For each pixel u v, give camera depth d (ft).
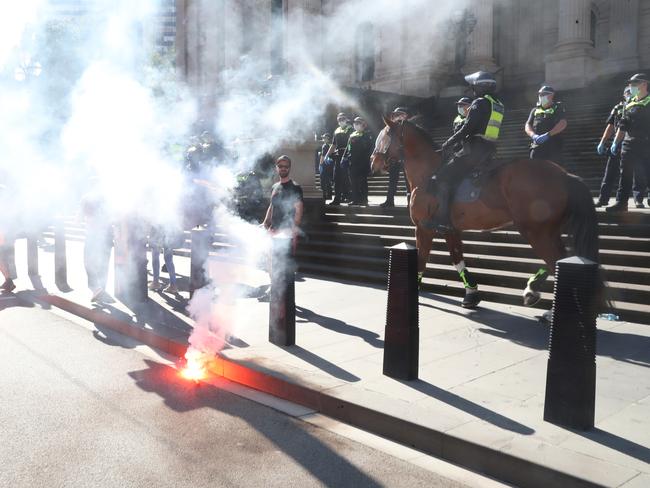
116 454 11.55
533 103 65.26
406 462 11.31
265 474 10.77
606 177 28.22
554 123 26.07
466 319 20.79
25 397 14.76
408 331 14.56
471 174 19.67
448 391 13.83
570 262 11.62
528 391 13.78
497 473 10.69
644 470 9.87
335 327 20.20
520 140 50.19
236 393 15.12
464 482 10.53
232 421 13.26
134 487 10.28
